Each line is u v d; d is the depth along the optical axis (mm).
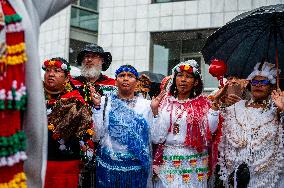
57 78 3717
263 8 3904
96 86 5020
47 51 14586
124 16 13789
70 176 3670
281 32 4117
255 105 4125
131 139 3846
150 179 4020
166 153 4094
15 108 1686
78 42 14539
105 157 3875
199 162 4090
